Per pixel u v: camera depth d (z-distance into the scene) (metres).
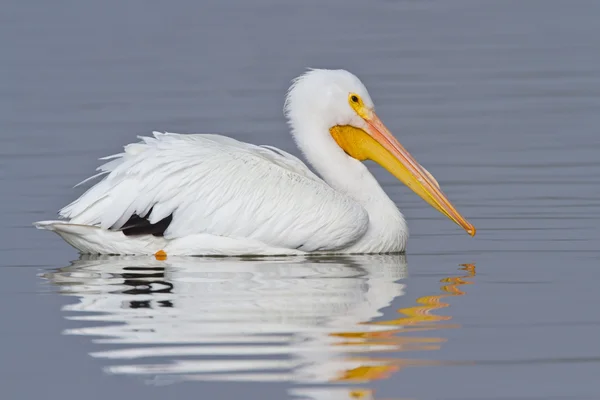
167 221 15.29
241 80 32.50
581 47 37.53
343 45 38.50
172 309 12.52
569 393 10.01
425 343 11.31
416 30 41.69
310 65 34.62
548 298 12.91
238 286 13.57
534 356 10.92
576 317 12.12
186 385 10.23
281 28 42.56
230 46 38.81
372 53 37.03
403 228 16.03
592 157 22.42
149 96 30.34
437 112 28.05
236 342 11.33
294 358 10.84
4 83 32.84
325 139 16.59
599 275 13.95
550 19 43.41
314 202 15.45
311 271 14.52
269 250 15.45
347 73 16.70
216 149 15.61
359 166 16.50
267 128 25.61
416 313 12.33
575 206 18.38
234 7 47.94
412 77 33.03
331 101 16.50
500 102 29.19
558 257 15.09
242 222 15.30
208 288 13.48
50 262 15.20
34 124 26.92
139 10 47.03
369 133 16.59
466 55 36.56
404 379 10.34
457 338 11.47
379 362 10.77
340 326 11.85
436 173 21.47
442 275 14.22
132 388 10.18
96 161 22.70
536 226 17.11
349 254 15.77
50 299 13.08
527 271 14.31
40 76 33.88
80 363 10.84
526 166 21.80
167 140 15.69
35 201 19.20
